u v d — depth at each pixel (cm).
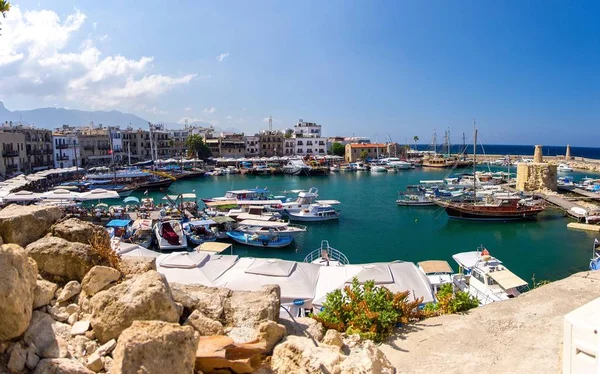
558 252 4044
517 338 924
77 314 611
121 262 794
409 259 3881
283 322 823
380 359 694
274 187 9194
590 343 425
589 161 13150
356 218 5756
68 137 11144
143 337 446
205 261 2653
